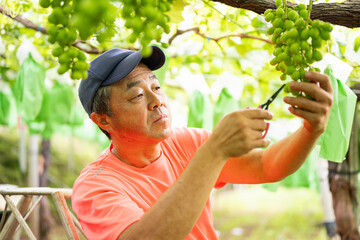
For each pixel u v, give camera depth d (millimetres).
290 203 11266
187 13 2357
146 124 1590
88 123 5152
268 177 1673
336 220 3332
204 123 3109
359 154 3727
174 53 3633
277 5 1330
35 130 4512
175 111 5723
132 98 1572
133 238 1243
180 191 1207
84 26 725
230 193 13469
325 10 1613
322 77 1131
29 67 2963
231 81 3154
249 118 1192
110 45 3059
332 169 3348
